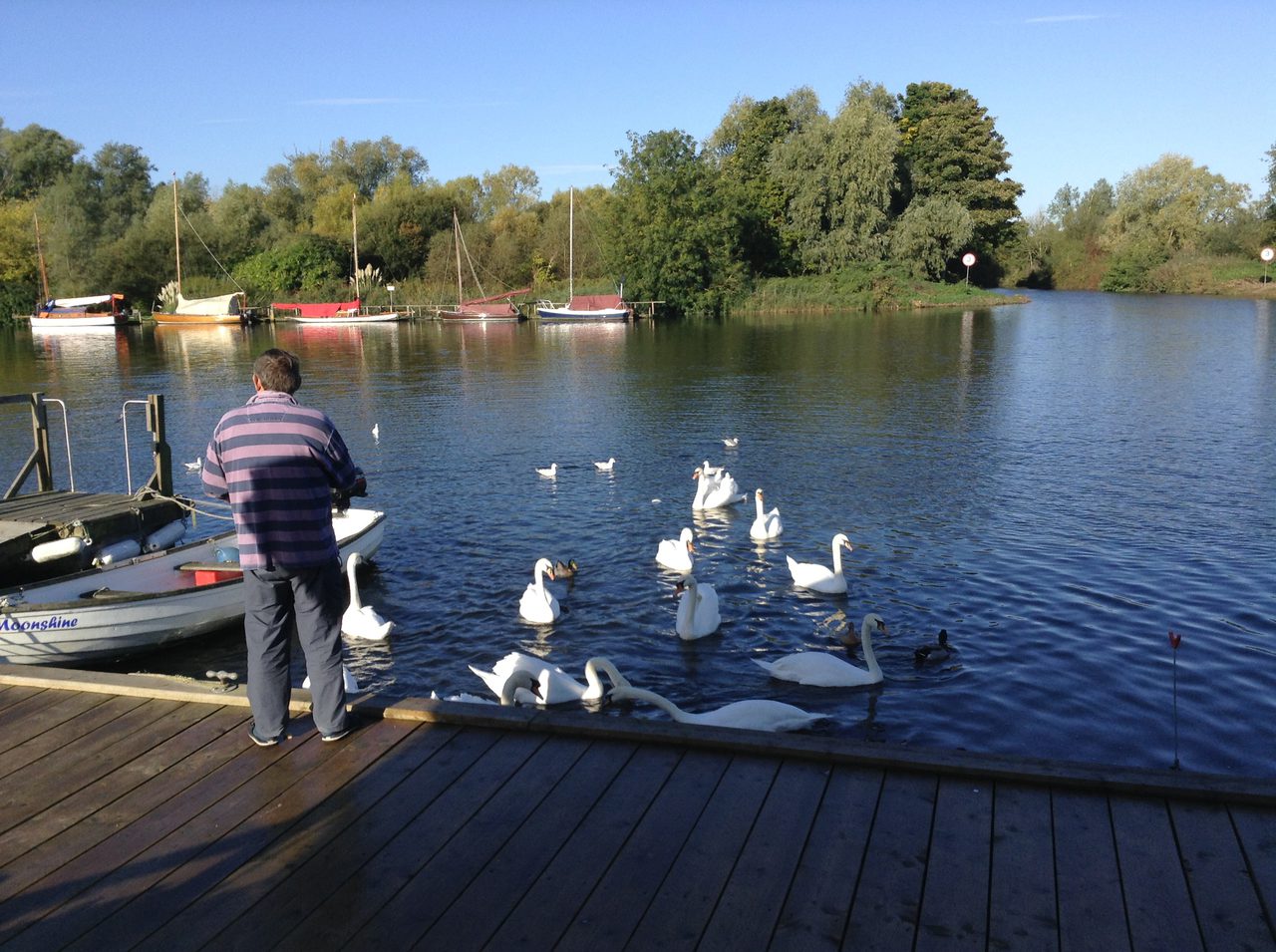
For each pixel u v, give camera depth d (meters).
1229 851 4.50
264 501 5.27
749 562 14.63
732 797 5.08
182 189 88.38
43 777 5.42
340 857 4.62
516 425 27.30
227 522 17.67
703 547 15.48
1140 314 62.25
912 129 82.00
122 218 86.88
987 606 12.49
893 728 9.36
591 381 36.53
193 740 5.84
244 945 4.03
